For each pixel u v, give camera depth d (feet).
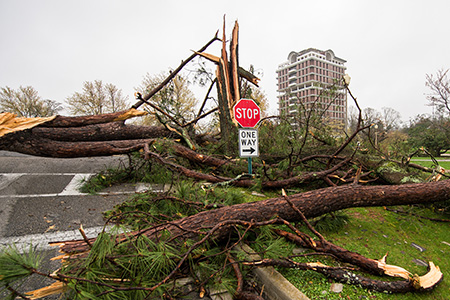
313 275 6.54
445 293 6.03
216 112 23.16
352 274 6.25
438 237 9.19
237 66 19.84
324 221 9.32
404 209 11.46
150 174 15.14
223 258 6.81
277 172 14.55
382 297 5.79
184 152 15.65
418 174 13.35
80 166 18.10
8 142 12.98
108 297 4.74
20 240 8.13
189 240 6.55
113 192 13.14
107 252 5.40
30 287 5.90
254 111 14.42
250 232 7.77
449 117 54.44
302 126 19.07
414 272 6.85
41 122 13.35
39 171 16.14
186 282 6.25
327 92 19.66
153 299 5.53
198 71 20.89
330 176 12.88
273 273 6.28
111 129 17.84
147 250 5.87
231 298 5.86
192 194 10.20
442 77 46.42
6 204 10.66
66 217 9.92
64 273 4.99
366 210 11.68
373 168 14.40
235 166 15.31
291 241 7.86
